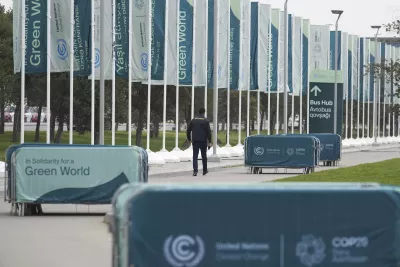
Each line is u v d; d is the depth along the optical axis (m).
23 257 25.02
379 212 15.56
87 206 40.34
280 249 15.41
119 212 15.48
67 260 24.44
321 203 15.48
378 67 123.31
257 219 15.38
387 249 15.59
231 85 95.56
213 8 89.00
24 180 35.84
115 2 71.88
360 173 66.06
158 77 77.81
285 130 102.94
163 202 15.30
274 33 105.56
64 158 35.62
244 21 97.62
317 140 69.06
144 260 15.30
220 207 15.36
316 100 114.94
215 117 86.06
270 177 63.09
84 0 65.38
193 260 15.32
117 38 72.88
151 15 76.62
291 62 114.94
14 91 125.12
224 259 15.35
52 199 35.72
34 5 62.91
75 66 66.56
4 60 120.19
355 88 147.25
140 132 134.50
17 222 34.03
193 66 83.38
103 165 35.53
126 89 135.75
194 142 63.75
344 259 15.55
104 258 24.84
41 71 63.81
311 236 15.47
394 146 157.88
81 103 125.81
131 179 35.53
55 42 63.97
